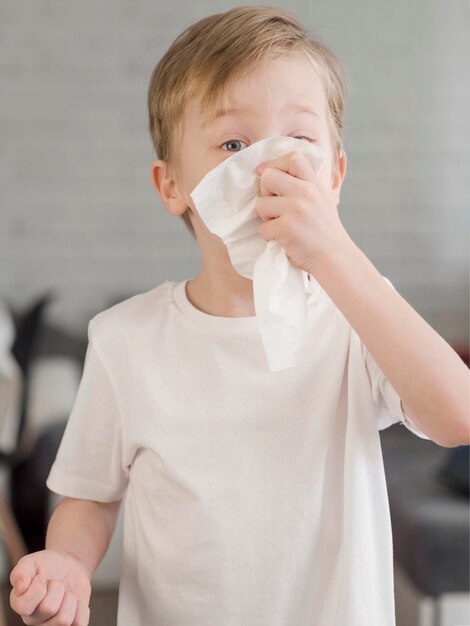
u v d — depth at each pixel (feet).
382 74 10.98
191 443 2.52
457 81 11.02
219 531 2.44
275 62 2.41
